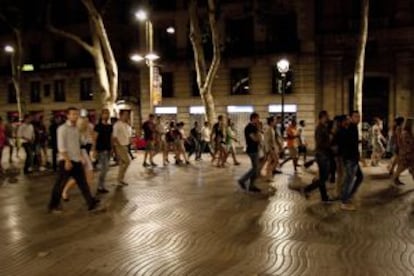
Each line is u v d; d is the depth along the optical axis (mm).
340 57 34062
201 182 15250
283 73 23250
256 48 36250
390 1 32938
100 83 24938
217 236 8305
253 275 6285
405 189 13438
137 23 42594
